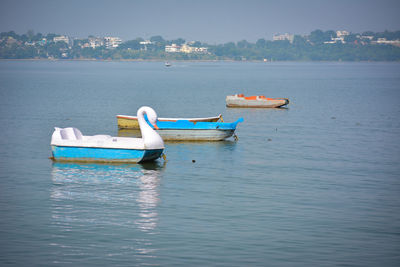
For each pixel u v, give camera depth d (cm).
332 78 17075
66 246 1638
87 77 15850
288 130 4434
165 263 1517
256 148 3488
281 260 1555
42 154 3131
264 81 14575
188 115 5778
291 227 1842
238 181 2520
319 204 2138
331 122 5034
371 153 3325
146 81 13725
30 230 1773
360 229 1836
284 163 2978
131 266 1495
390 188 2417
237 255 1582
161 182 2472
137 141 2848
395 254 1614
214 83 13100
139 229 1794
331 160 3080
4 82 12244
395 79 16350
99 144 2861
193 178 2569
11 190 2288
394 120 5234
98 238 1706
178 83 12900
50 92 8919
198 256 1571
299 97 8606
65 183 2420
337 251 1631
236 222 1886
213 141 3781
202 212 2000
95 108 6262
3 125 4488
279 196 2253
